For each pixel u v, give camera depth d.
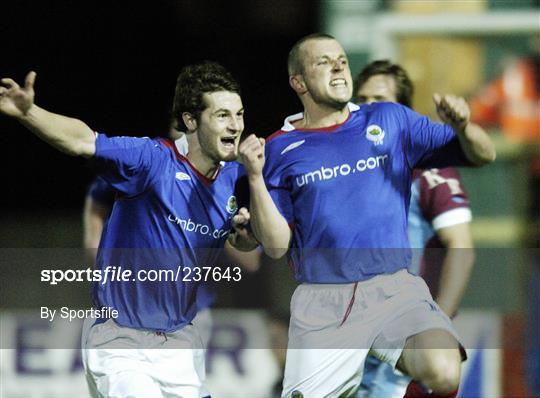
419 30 32.81
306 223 19.72
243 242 20.52
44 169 35.84
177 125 20.14
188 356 20.33
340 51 19.94
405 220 19.88
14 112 18.00
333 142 19.73
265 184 19.84
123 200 19.91
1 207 35.41
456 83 32.72
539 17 32.75
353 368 19.83
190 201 19.89
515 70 32.34
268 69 35.56
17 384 25.27
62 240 34.81
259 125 34.28
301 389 20.16
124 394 19.33
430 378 18.52
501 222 28.88
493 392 24.41
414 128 20.00
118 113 36.75
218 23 36.41
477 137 19.28
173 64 36.72
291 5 35.84
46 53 36.69
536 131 31.22
